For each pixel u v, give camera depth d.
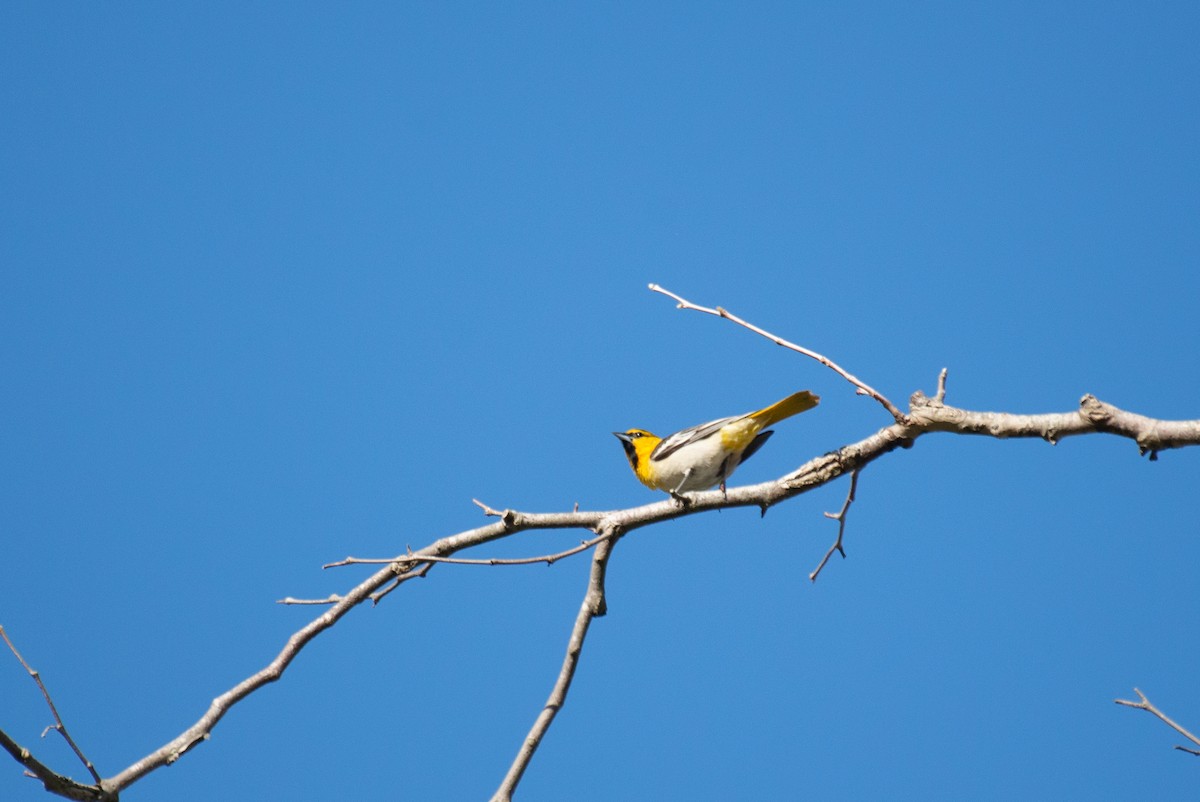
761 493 11.09
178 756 9.88
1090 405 9.66
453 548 11.45
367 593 10.96
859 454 10.88
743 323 10.34
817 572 11.40
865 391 10.34
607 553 11.16
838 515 11.29
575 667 10.86
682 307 10.35
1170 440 9.41
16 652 8.98
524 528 11.27
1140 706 9.02
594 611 11.02
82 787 9.12
